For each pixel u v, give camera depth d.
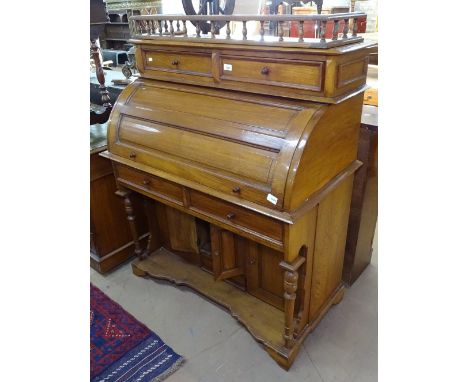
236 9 1.88
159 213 2.22
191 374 1.66
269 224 1.36
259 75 1.37
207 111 1.52
